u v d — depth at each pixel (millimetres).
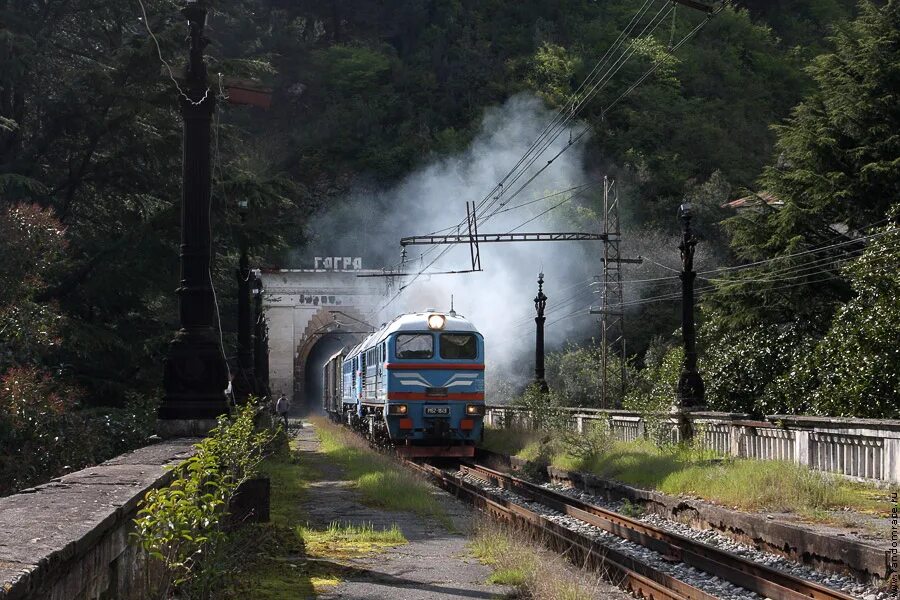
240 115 166250
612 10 191375
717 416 31250
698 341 54656
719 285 52875
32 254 30281
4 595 4809
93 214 56969
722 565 16906
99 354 48344
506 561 15898
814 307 49406
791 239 50469
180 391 20281
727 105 167375
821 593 14711
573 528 23312
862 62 52031
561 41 182750
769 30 188125
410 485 27266
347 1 193500
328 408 89938
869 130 51062
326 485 29703
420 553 17609
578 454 36375
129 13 55219
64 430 25906
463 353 43406
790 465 24484
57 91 53562
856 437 24547
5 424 24016
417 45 193250
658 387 54281
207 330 20641
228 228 47281
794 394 45156
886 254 41312
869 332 39219
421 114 170625
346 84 177375
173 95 50188
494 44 187500
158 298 53781
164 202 55469
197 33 21047
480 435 43594
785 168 56250
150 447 16016
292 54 179750
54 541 6297
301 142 167250
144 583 10227
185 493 9320
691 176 145500
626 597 14742
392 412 42656
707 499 24672
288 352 117500
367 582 14602
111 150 54719
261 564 15086
